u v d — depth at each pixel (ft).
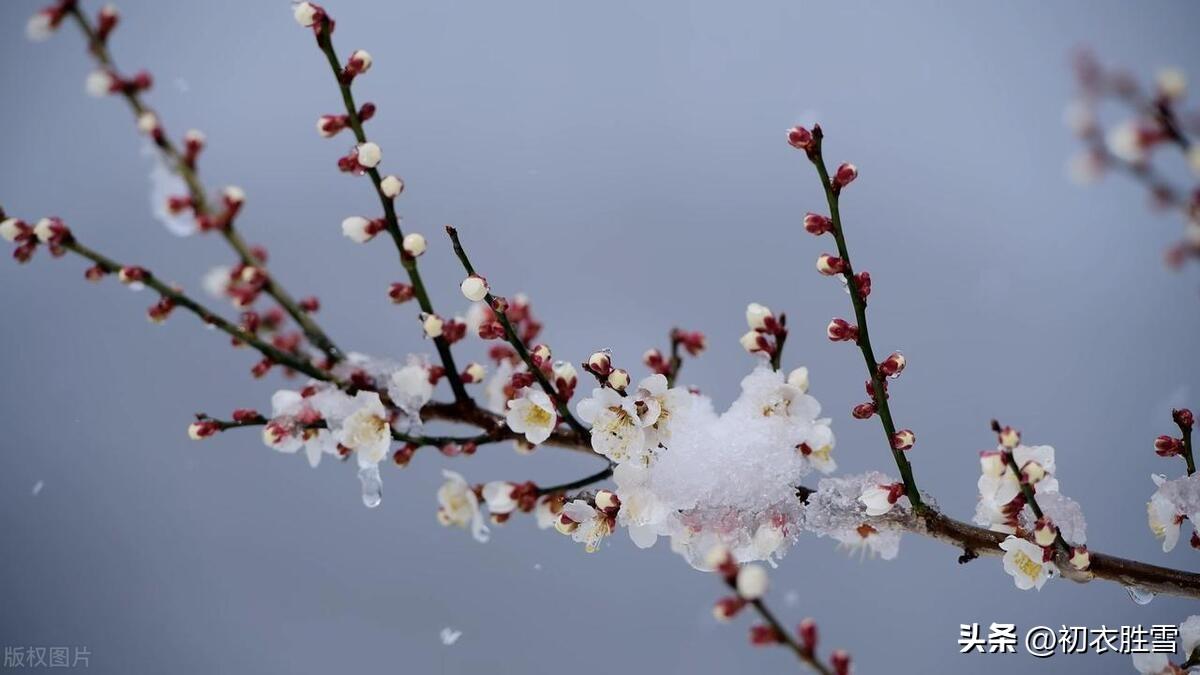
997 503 3.34
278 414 3.44
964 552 3.46
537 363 3.42
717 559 3.03
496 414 3.50
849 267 3.38
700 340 3.63
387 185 3.38
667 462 3.43
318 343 3.46
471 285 3.33
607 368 3.38
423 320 3.39
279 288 3.43
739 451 3.44
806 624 3.05
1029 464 3.29
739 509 3.43
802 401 3.46
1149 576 3.39
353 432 3.40
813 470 3.51
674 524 3.44
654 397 3.40
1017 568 3.39
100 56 3.32
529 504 3.41
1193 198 2.93
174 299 3.41
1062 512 3.39
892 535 3.51
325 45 3.39
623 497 3.41
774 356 3.48
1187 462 3.46
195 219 3.38
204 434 3.42
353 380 3.44
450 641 4.19
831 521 3.46
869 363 3.40
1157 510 3.44
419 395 3.43
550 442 3.50
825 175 3.37
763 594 3.04
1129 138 2.89
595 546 3.43
